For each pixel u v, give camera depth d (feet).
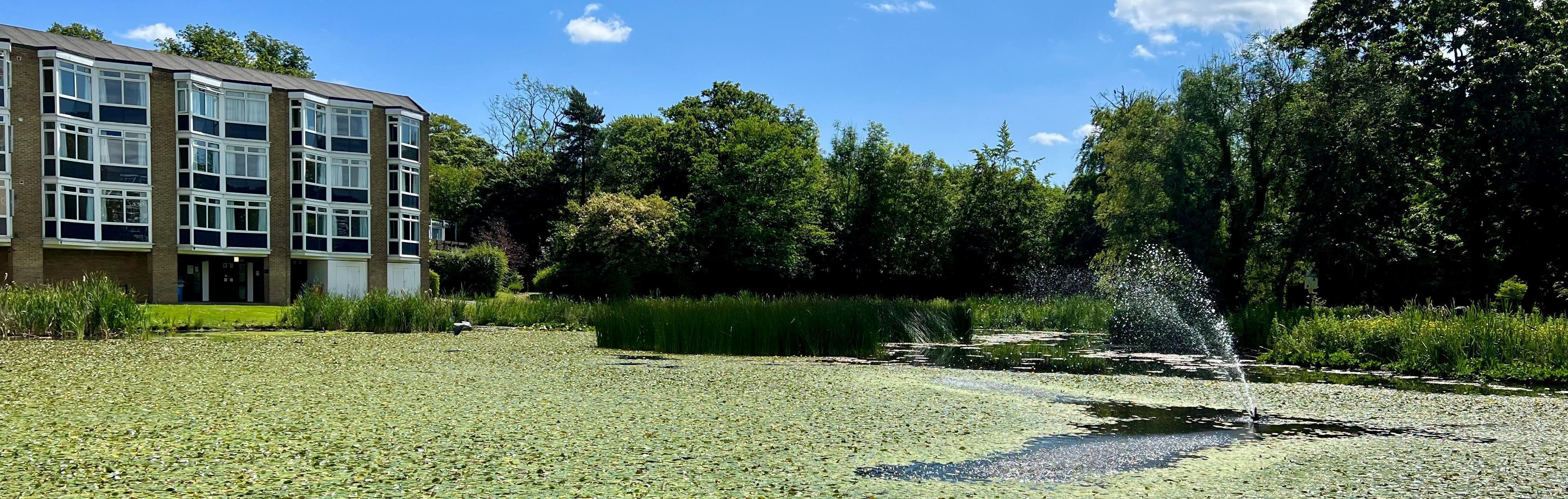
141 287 127.65
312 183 142.92
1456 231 110.11
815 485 27.14
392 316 93.86
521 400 42.45
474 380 49.83
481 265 173.68
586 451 31.14
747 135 179.32
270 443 31.96
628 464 29.40
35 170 116.88
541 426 35.68
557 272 159.12
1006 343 82.38
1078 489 26.96
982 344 80.59
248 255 136.46
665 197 189.47
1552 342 56.90
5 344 71.51
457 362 59.98
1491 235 107.55
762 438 33.65
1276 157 114.52
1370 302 113.39
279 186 139.85
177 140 129.70
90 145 121.19
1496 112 100.48
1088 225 184.03
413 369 55.77
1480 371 55.83
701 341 69.51
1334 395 46.65
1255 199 117.39
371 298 96.37
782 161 174.60
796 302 78.48
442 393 44.62
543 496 25.54
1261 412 40.91
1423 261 112.68
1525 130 97.04
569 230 160.25
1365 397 45.88
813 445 32.63
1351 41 117.08
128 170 124.16
